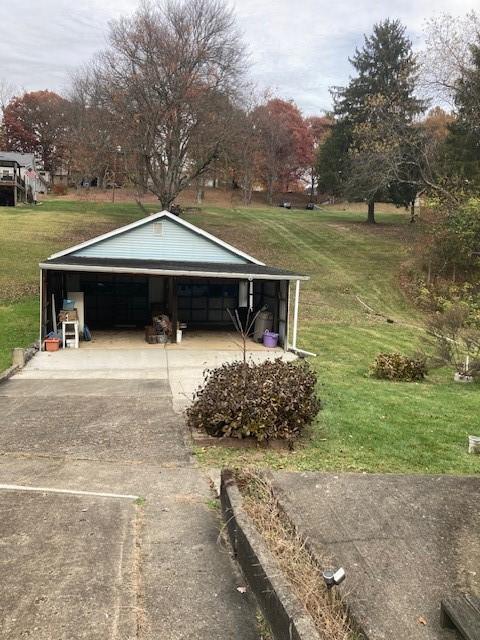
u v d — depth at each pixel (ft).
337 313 65.00
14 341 45.55
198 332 55.52
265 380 18.29
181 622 8.59
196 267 47.19
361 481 13.53
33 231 94.99
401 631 7.90
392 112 76.79
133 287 59.26
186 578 9.84
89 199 163.22
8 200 129.90
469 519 11.52
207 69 93.97
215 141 95.61
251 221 120.98
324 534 10.69
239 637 8.29
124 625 8.41
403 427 20.42
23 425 20.99
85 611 8.71
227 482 12.35
